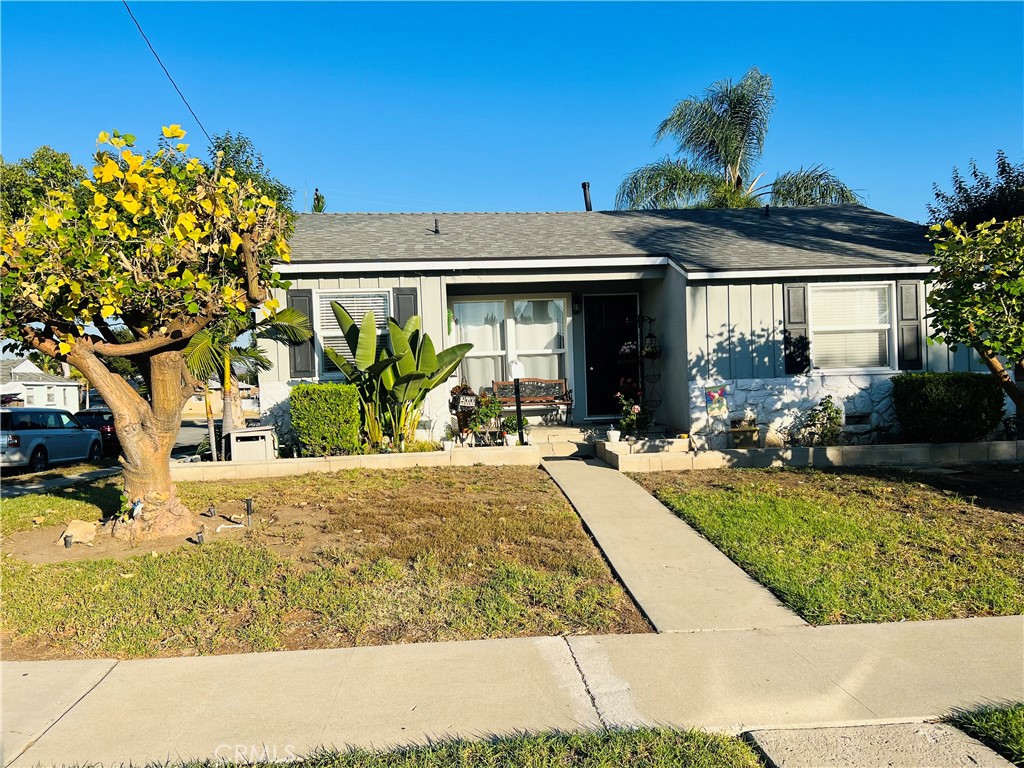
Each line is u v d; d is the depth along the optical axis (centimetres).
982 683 377
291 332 1052
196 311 620
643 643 439
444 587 529
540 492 848
